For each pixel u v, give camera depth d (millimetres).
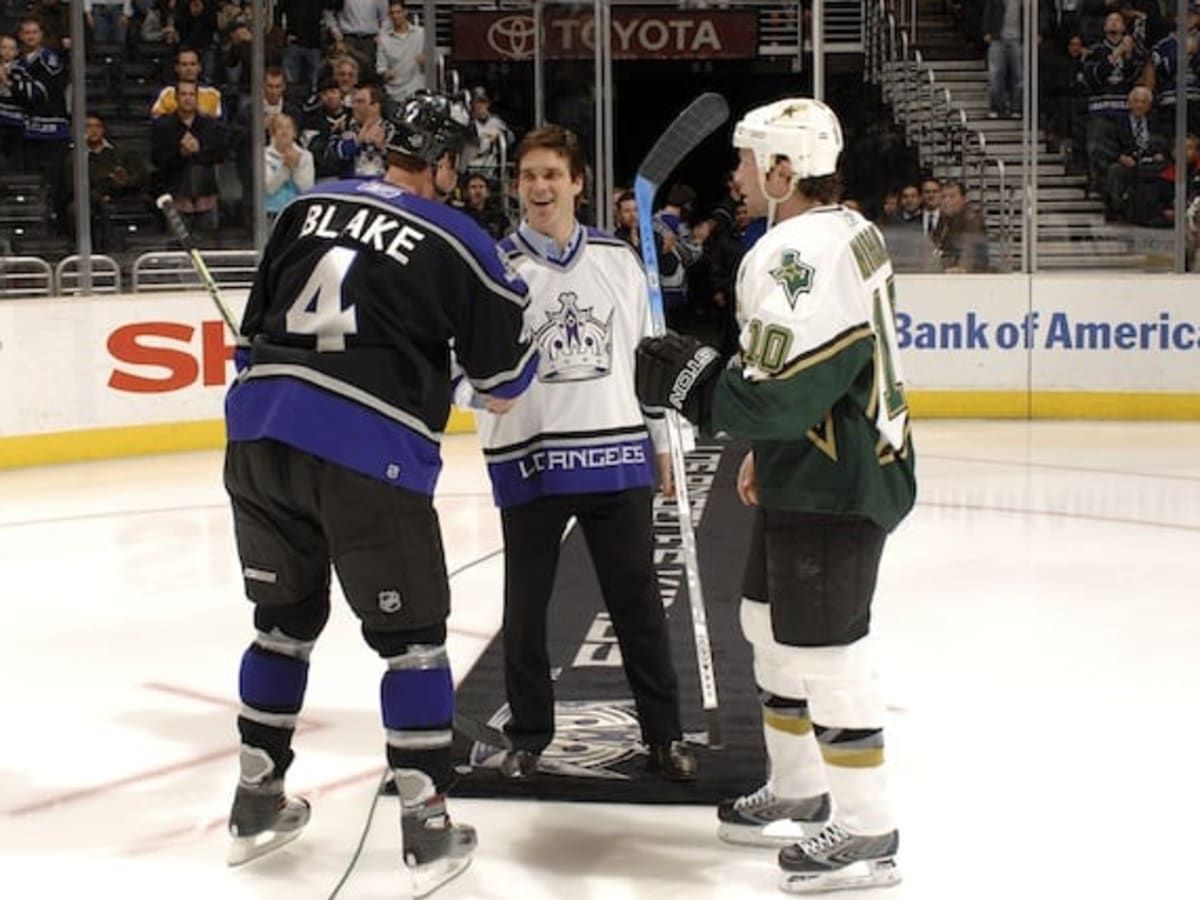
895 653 7000
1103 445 12555
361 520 4281
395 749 4402
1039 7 15352
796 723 4715
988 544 9117
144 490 11133
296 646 4668
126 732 6082
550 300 5012
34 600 8141
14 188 13547
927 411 14070
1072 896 4484
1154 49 15008
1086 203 15250
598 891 4512
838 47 17797
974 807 5172
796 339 4027
